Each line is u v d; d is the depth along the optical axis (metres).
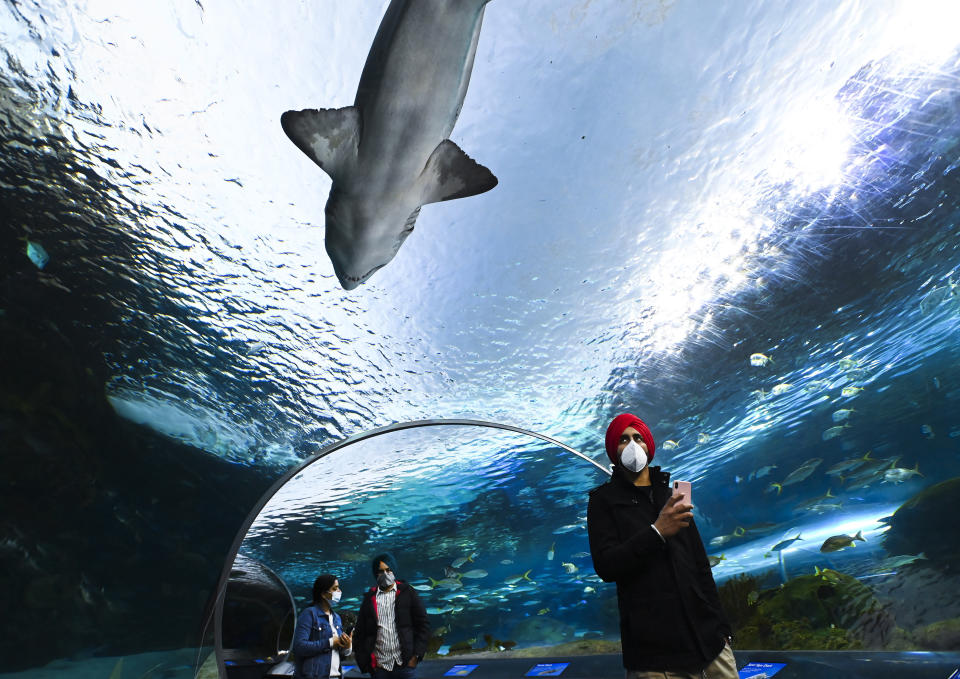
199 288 4.32
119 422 4.03
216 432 4.58
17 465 3.59
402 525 12.44
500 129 4.67
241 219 4.30
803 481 9.23
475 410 5.79
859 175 5.47
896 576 7.89
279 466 5.04
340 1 3.78
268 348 4.68
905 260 6.21
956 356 7.83
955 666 4.24
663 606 1.98
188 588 4.58
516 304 5.39
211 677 4.91
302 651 5.25
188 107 3.92
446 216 4.87
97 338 3.94
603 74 4.59
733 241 5.65
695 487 8.68
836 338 6.90
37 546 3.67
